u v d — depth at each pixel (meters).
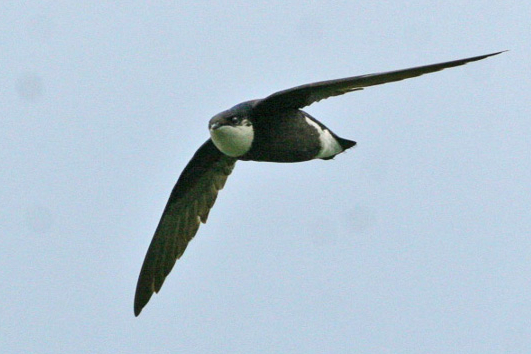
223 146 14.18
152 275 16.20
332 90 13.42
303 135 14.27
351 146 14.88
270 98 13.68
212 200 15.88
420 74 12.63
